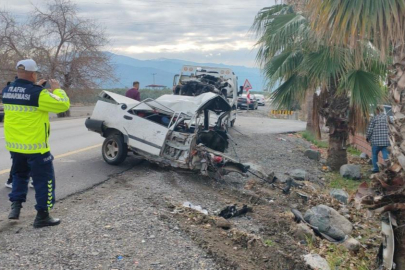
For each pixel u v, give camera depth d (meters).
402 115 4.23
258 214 6.50
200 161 8.06
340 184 9.62
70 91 30.83
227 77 16.78
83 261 4.07
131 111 8.63
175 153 8.05
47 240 4.50
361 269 4.96
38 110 4.71
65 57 30.67
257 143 13.70
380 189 4.52
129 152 9.77
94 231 4.80
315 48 8.70
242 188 8.07
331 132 10.84
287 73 9.94
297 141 15.40
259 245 4.95
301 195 7.68
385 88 8.75
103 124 8.66
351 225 6.22
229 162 8.26
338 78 9.39
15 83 4.76
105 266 4.00
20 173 5.04
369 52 7.50
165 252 4.41
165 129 8.13
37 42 30.23
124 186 7.07
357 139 14.36
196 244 4.71
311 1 4.42
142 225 5.08
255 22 10.45
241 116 27.22
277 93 10.34
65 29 30.23
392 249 4.48
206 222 5.54
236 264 4.32
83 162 8.91
